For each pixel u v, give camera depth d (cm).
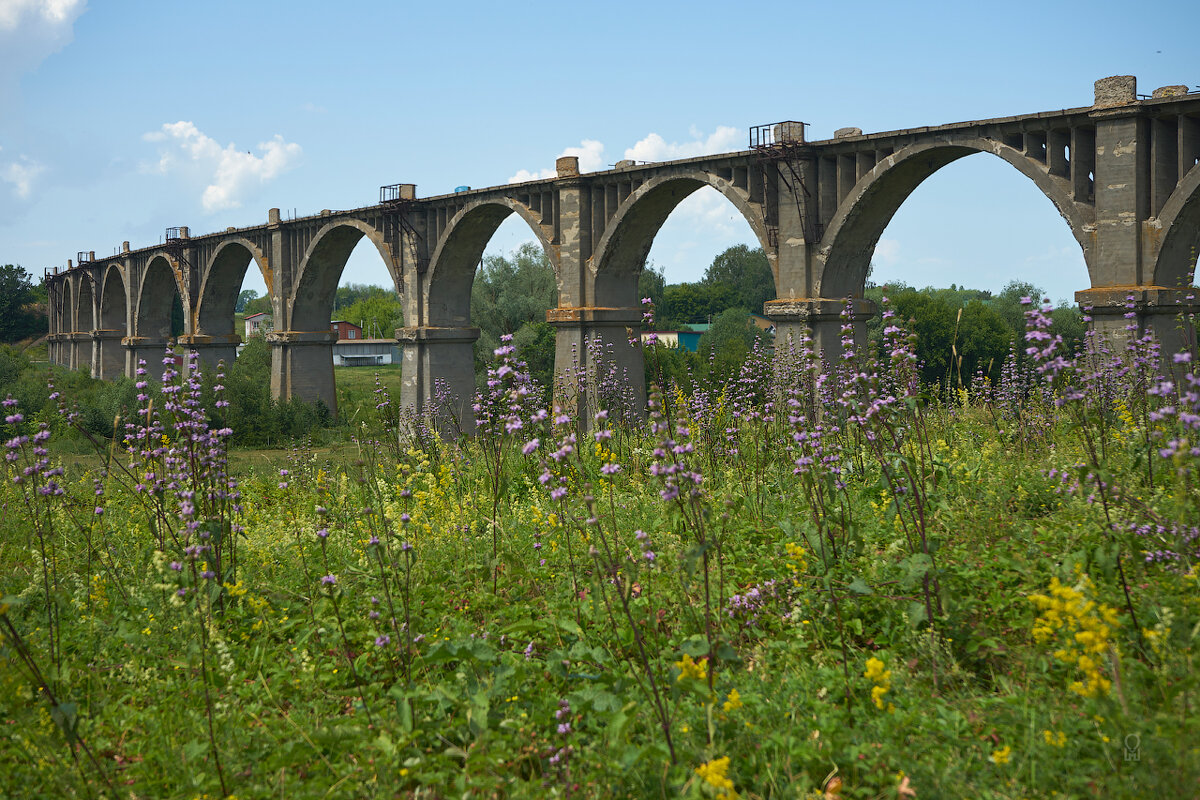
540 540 833
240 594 719
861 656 563
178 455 780
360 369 10969
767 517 869
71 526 1005
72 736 468
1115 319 2070
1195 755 382
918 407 760
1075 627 452
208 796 461
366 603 723
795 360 1305
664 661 570
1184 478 583
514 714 518
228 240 5603
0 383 5194
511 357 753
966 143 2361
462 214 3928
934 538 722
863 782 434
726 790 381
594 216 3409
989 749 442
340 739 502
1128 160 2050
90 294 8700
